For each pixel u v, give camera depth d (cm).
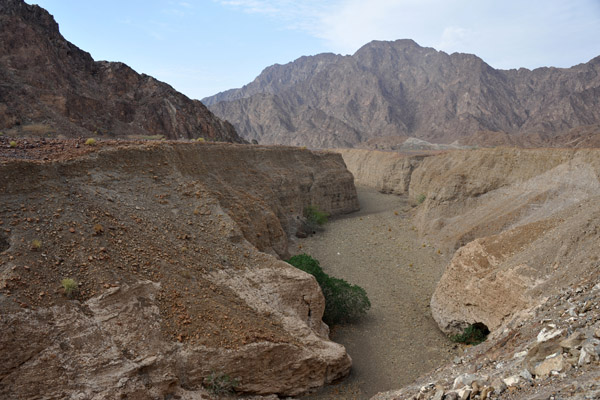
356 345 2444
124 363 1516
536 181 3916
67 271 1698
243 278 2209
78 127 4538
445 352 2377
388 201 6619
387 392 1727
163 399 1528
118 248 1923
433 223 4394
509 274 2212
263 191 3975
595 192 3328
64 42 5688
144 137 5019
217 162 3619
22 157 2222
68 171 2206
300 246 4141
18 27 4834
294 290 2247
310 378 1919
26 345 1425
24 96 4353
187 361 1642
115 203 2222
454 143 15050
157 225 2250
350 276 3459
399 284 3309
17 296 1514
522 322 1747
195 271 2069
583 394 776
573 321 1257
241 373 1717
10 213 1806
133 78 6356
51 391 1386
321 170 5700
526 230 2534
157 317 1709
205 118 6869
